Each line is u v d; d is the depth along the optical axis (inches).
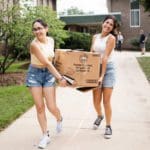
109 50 287.4
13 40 639.8
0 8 637.9
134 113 376.8
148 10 998.4
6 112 371.6
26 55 866.1
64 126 328.8
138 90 516.1
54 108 287.7
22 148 273.7
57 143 283.4
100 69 287.0
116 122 342.3
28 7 660.1
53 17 704.4
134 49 1732.3
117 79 626.2
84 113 376.2
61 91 500.4
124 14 1785.2
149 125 333.1
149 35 1749.5
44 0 1428.4
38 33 271.9
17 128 324.2
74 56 277.4
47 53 273.0
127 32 1784.0
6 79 609.0
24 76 643.5
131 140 290.5
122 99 449.1
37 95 276.2
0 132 313.0
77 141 288.2
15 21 629.0
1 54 697.0
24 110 388.8
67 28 1736.0
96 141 288.0
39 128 323.3
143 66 838.5
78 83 279.0
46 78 277.6
